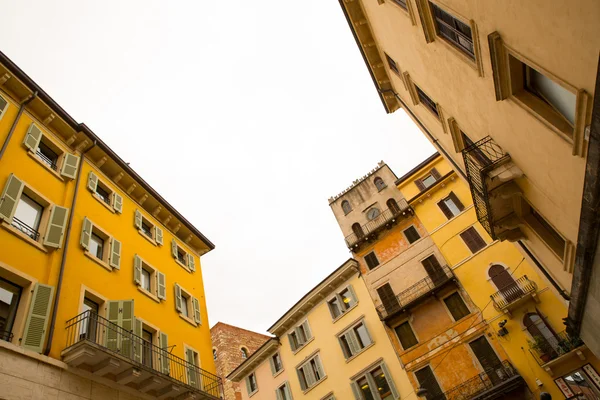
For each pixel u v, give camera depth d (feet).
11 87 44.75
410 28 42.16
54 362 31.12
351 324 89.92
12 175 37.99
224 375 117.50
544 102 25.44
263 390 103.60
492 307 70.38
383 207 98.43
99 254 46.42
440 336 74.90
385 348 81.71
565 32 18.78
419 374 74.54
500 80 26.66
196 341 55.21
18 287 33.83
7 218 34.81
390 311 82.69
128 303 41.98
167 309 52.47
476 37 27.99
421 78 47.34
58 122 49.01
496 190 34.42
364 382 83.15
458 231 81.56
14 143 41.29
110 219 50.83
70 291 37.60
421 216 88.84
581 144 21.44
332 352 90.84
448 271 78.95
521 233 41.52
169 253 61.87
